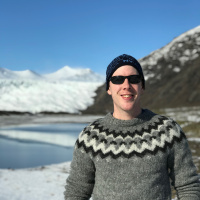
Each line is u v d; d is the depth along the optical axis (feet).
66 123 152.05
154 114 6.31
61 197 21.95
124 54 6.30
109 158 5.82
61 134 91.35
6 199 21.27
